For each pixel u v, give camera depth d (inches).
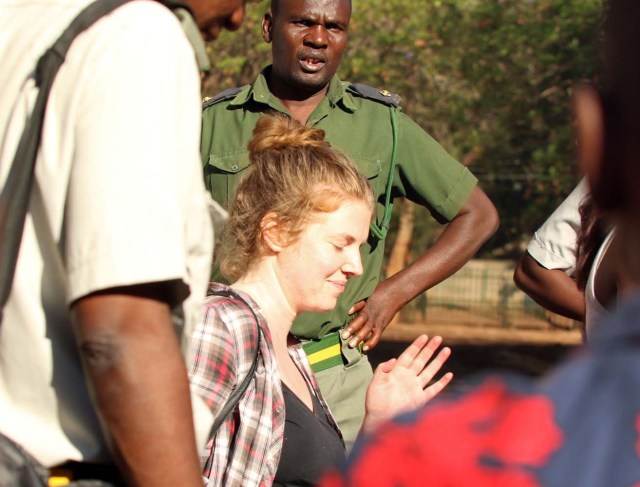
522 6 874.1
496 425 54.0
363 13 877.8
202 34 121.0
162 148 101.6
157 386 99.6
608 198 58.7
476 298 1212.5
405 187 238.7
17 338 105.3
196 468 101.3
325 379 216.1
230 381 136.6
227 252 159.6
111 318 99.2
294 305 157.8
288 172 156.6
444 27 888.3
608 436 52.3
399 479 54.3
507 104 914.1
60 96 103.5
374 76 892.0
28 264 104.5
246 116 232.8
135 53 103.1
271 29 243.0
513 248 1198.9
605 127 57.8
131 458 99.7
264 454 138.9
